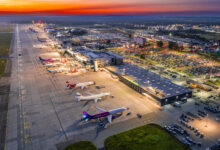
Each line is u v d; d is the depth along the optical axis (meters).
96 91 141.88
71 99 128.00
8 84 155.50
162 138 85.94
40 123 99.69
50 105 119.50
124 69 182.12
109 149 78.94
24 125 97.88
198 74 187.62
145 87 137.88
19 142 84.75
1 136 89.06
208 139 86.06
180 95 125.44
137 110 113.38
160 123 99.62
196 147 80.75
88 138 87.25
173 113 110.06
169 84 146.12
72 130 93.44
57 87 149.62
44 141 85.25
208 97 131.88
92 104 121.00
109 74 183.75
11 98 129.38
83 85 147.62
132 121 101.31
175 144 81.69
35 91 141.50
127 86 152.88
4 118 104.44
